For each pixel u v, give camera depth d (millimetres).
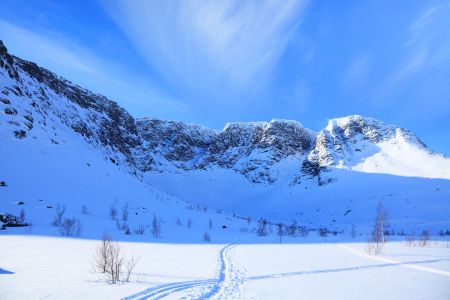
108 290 17328
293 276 24906
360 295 19094
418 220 137375
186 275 23781
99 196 102250
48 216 72750
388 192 190125
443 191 170125
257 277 24016
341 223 160250
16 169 94500
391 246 60469
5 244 44625
